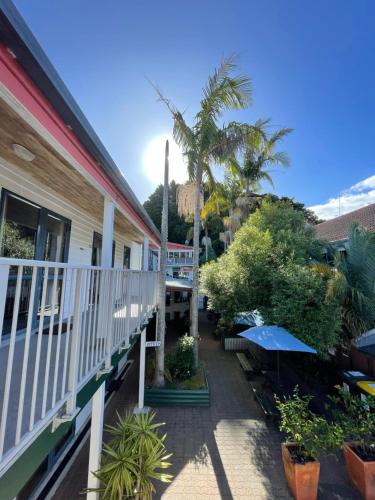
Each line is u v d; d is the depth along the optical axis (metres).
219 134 9.98
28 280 4.38
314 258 9.43
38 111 1.97
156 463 4.02
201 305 26.62
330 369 8.64
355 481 4.52
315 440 4.23
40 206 4.60
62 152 2.50
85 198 5.10
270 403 6.82
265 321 8.30
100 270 3.05
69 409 2.23
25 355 1.66
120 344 4.08
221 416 7.02
